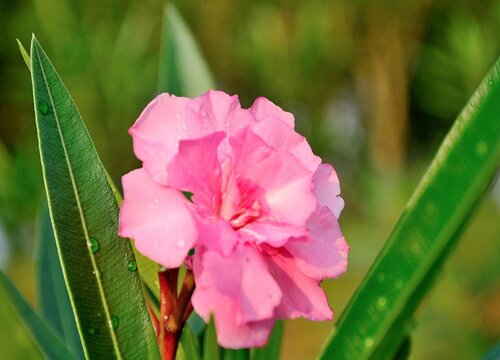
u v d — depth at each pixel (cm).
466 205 33
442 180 33
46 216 46
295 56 136
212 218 30
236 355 36
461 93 129
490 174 33
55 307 45
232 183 31
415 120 157
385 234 115
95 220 31
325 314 31
